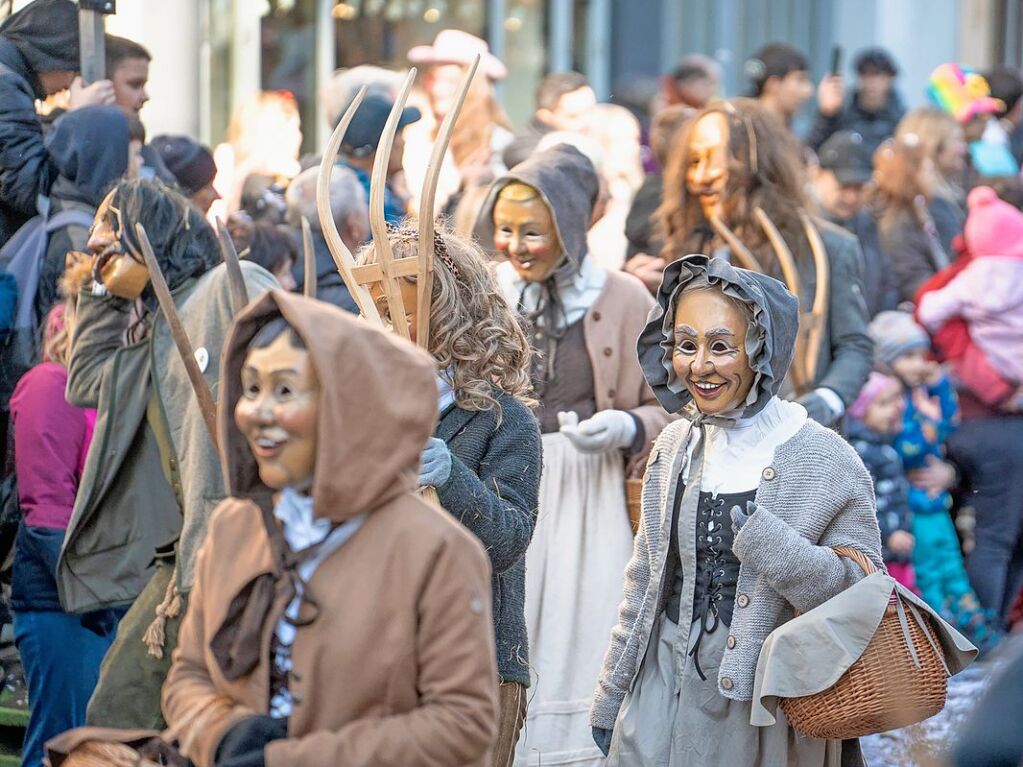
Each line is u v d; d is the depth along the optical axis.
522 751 6.70
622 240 10.35
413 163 10.32
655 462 5.52
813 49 17.36
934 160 10.95
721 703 5.21
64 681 6.70
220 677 3.91
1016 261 9.86
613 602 6.87
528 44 15.17
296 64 12.60
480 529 4.95
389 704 3.73
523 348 5.41
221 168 9.55
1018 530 9.83
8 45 7.89
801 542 5.05
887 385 9.21
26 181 7.39
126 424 5.85
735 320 5.25
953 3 17.75
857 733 5.04
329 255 7.48
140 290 5.93
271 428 3.70
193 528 5.52
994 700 3.42
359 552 3.75
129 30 9.95
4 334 7.21
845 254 7.71
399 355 3.71
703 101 12.02
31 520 6.64
